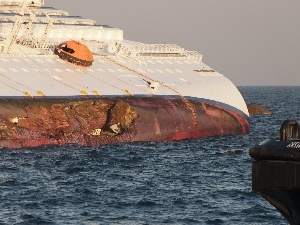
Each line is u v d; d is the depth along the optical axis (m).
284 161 64.31
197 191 138.00
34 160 176.12
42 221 112.56
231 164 175.75
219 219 115.31
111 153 192.12
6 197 130.38
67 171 161.25
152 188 141.12
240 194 134.25
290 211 66.00
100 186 142.75
